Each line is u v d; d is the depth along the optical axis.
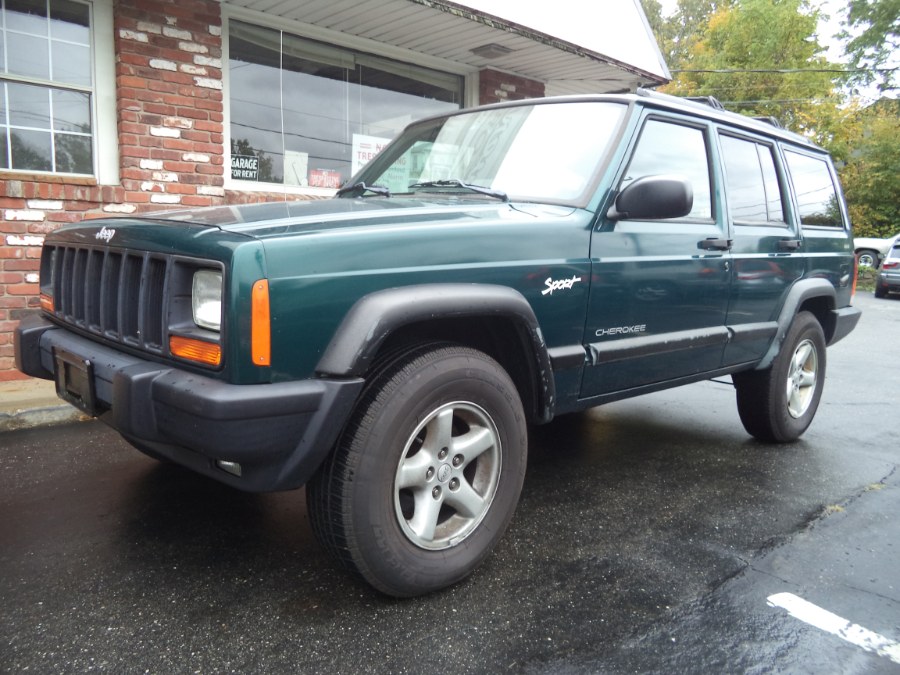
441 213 2.55
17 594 2.37
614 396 3.13
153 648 2.08
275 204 2.79
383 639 2.15
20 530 2.87
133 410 2.08
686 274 3.29
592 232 2.84
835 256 4.64
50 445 3.94
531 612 2.33
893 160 25.12
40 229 5.12
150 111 5.61
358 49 7.25
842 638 2.25
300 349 2.03
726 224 3.61
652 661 2.09
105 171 5.63
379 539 2.18
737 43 27.31
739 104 26.73
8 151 5.26
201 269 2.07
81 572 2.53
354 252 2.14
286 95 6.79
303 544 2.79
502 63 8.11
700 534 3.01
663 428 4.77
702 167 3.55
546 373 2.62
